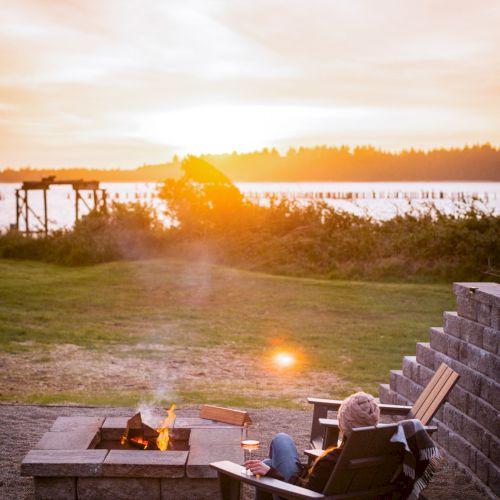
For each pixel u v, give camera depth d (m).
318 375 12.08
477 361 6.05
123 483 5.15
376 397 10.30
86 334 15.78
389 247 26.02
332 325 17.12
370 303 19.89
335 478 4.07
